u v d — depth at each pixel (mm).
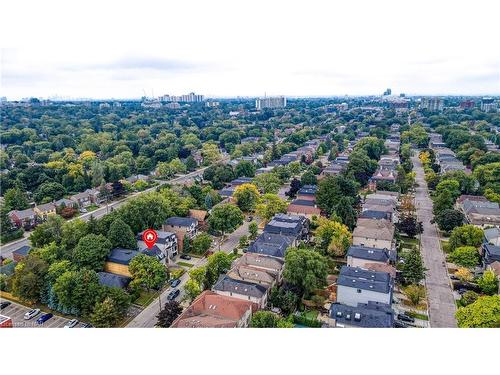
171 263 64750
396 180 108562
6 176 108312
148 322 48719
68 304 48781
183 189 91812
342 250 63844
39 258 55281
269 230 70312
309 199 93062
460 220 74000
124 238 62281
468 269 58625
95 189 103125
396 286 55875
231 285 50812
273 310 49938
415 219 78250
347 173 110062
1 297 54344
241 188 89438
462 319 42000
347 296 51000
